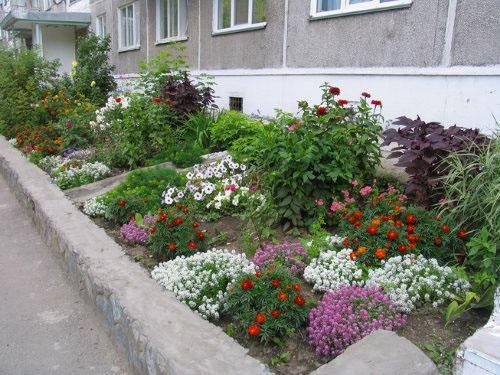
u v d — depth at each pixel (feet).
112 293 9.37
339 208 11.88
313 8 23.06
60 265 13.33
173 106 24.57
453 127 12.73
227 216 14.44
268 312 8.23
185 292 9.32
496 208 9.70
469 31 16.16
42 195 16.87
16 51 39.93
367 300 8.54
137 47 45.57
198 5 33.71
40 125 29.53
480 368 6.59
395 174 14.96
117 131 22.94
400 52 18.86
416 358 6.80
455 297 8.78
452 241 10.38
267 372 6.81
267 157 13.23
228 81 31.24
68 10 68.23
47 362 8.91
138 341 7.98
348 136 13.42
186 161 20.29
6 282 12.39
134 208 14.66
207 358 7.11
